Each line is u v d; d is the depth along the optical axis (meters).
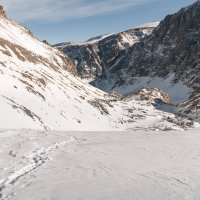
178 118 154.25
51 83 129.25
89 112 121.88
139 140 29.80
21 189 16.75
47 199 15.44
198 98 186.00
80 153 24.42
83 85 182.12
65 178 18.44
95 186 17.05
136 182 17.72
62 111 102.50
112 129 116.06
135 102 192.75
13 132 32.78
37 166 21.05
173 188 16.73
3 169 20.19
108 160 22.36
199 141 30.05
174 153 24.88
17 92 90.19
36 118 77.81
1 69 101.88
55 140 29.33
